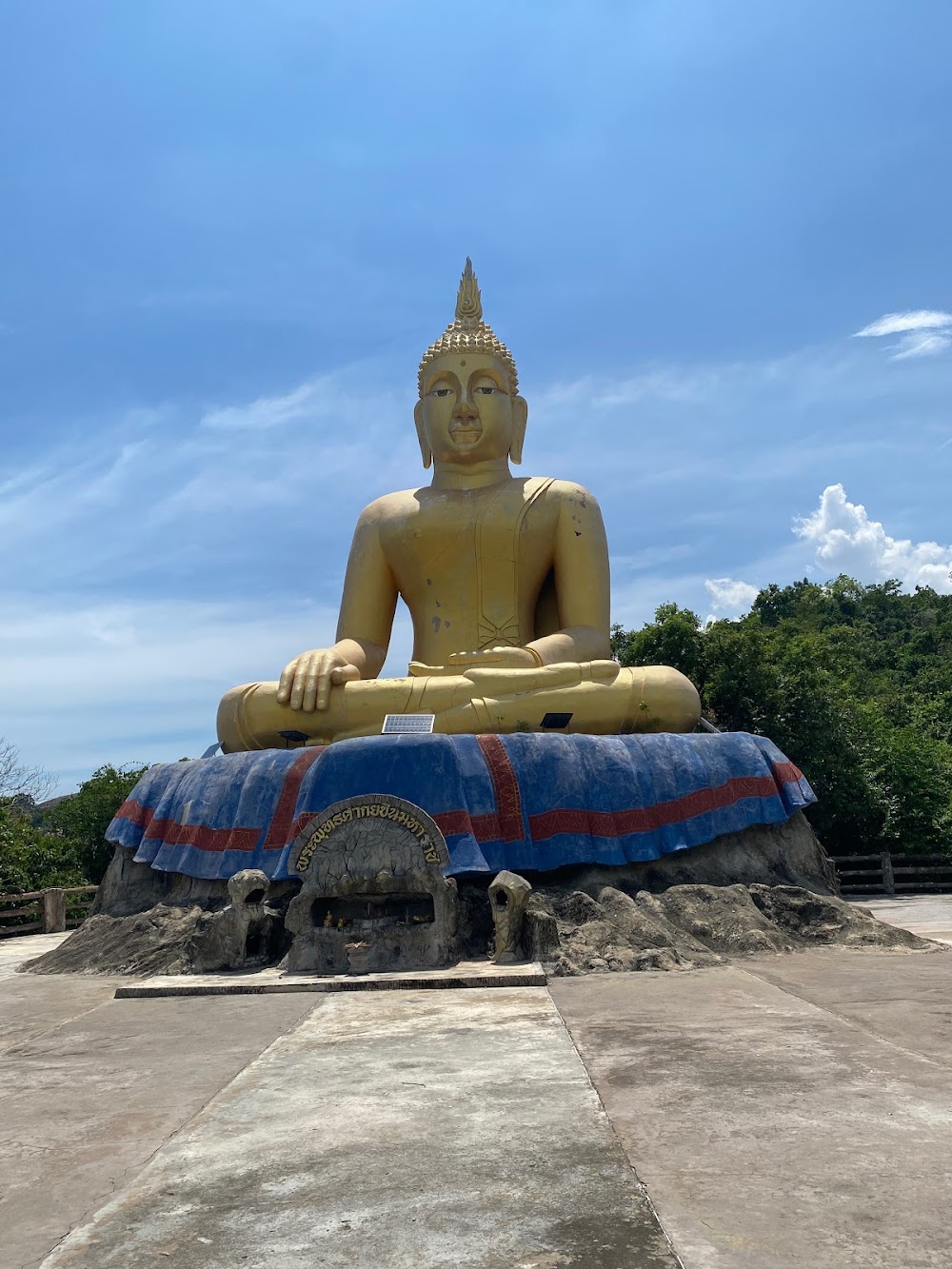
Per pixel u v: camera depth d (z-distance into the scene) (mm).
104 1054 7988
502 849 13594
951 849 26719
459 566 18516
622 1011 8883
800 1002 9062
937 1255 4008
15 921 23375
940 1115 5699
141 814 15930
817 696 28031
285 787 14273
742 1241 4168
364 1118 5945
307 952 11758
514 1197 4691
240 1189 4918
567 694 16172
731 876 14766
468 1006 9352
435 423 19312
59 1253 4281
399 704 16062
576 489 18953
